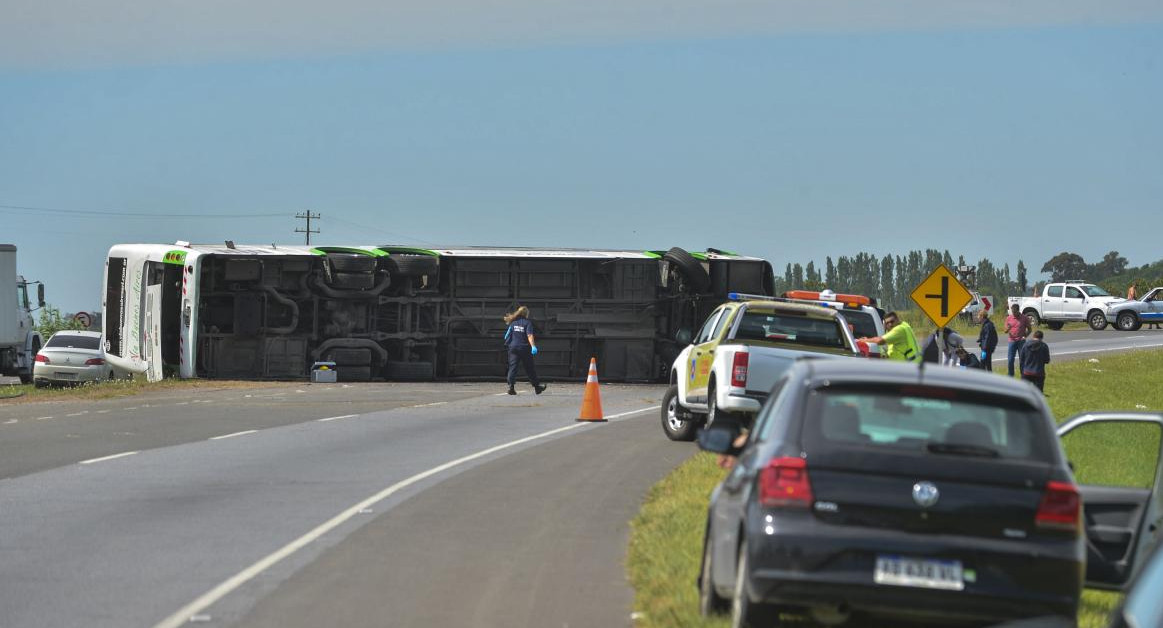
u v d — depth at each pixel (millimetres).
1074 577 15688
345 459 39531
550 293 85188
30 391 76750
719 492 19250
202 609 19922
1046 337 135375
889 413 16484
